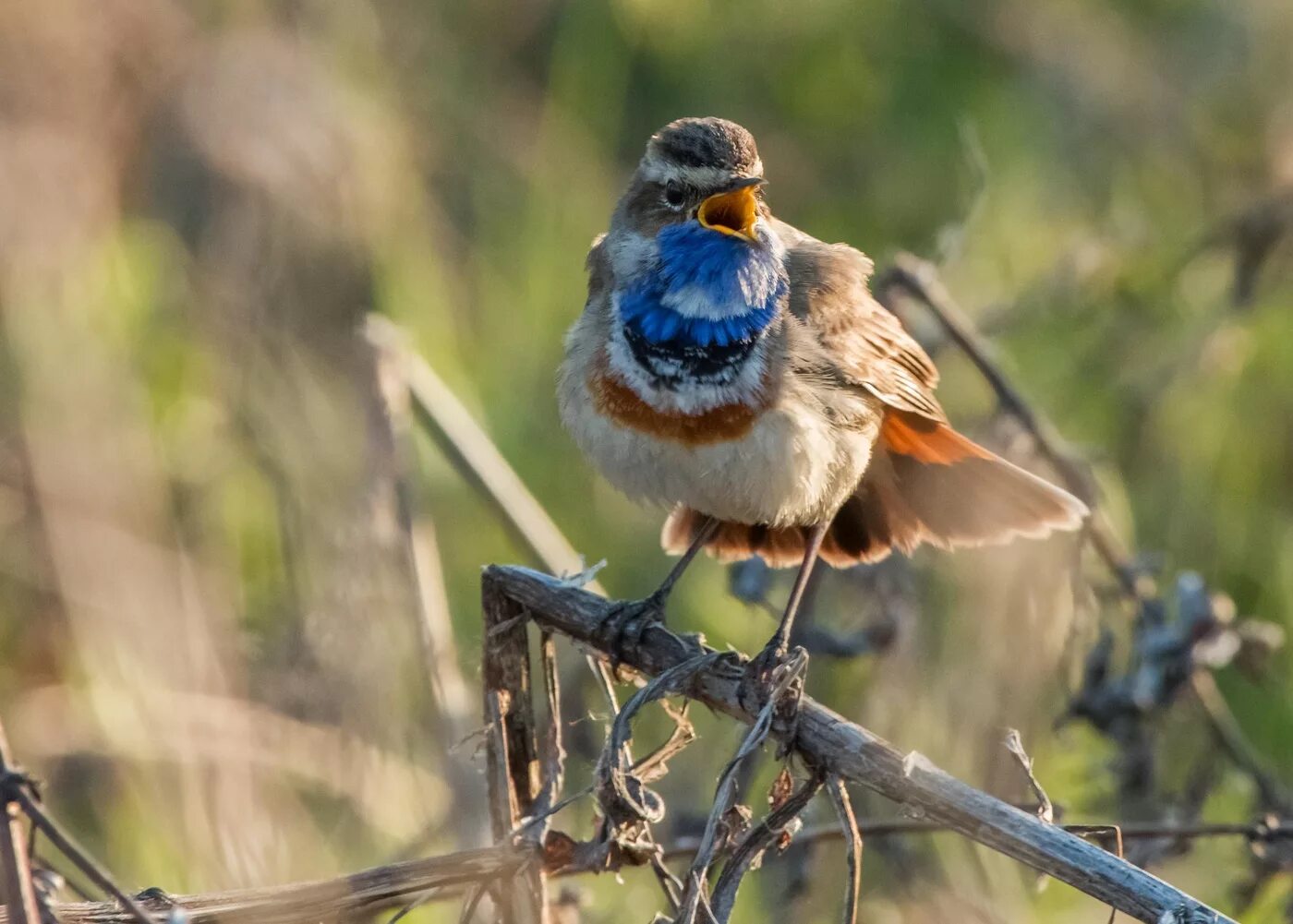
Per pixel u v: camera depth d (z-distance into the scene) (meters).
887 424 10.69
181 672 11.82
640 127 16.11
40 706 11.86
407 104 14.84
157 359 13.58
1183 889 11.30
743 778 10.82
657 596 10.30
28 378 12.80
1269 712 13.02
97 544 12.26
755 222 9.89
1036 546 11.51
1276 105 15.80
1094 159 15.82
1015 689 11.40
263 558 13.16
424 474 13.46
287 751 11.30
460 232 14.92
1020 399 12.13
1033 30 16.16
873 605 11.67
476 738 10.62
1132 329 14.27
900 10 16.45
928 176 15.73
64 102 13.41
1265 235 13.70
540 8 15.84
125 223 13.73
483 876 8.01
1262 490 14.10
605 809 8.00
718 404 9.72
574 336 10.16
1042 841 7.44
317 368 13.66
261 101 13.88
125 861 11.02
